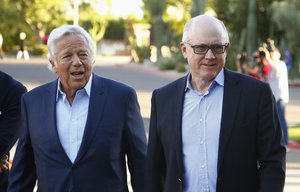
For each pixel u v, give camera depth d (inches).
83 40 175.5
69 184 175.3
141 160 182.9
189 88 169.2
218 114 166.2
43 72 1510.8
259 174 167.2
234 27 1684.3
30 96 184.5
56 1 2883.9
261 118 165.0
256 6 1604.3
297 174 436.8
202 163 165.3
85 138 176.1
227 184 163.8
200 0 1497.3
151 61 2078.0
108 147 177.2
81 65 175.0
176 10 2384.4
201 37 163.8
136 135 182.1
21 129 186.7
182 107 168.7
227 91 166.2
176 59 1766.7
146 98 943.0
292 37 764.6
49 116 179.2
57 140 176.9
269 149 165.8
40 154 179.5
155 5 1993.1
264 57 518.3
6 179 206.8
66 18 2952.8
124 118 179.9
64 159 176.2
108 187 177.5
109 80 184.2
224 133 163.6
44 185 178.4
